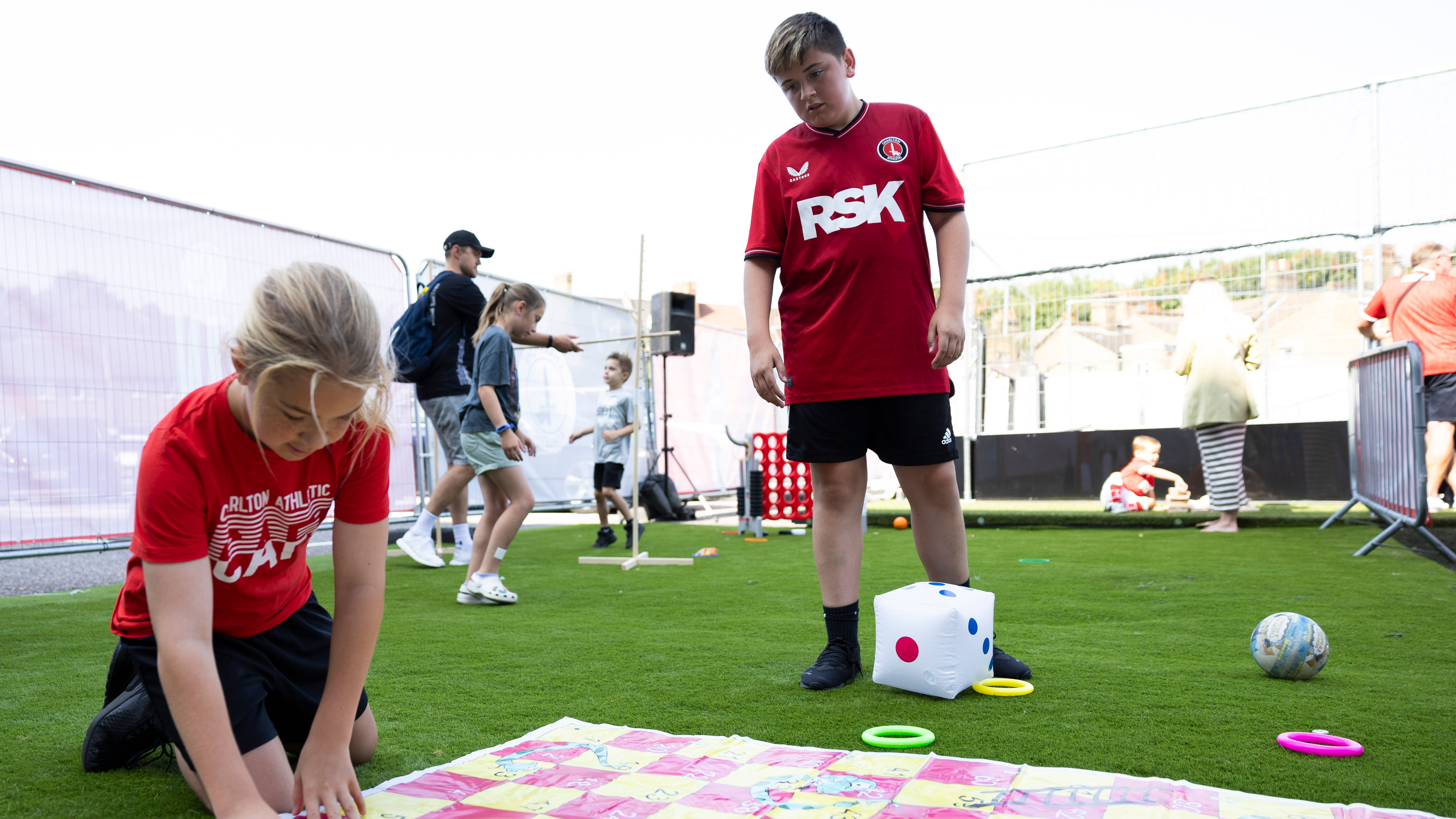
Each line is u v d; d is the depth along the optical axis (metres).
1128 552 4.92
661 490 8.55
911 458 2.28
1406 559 4.38
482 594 3.54
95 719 1.60
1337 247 7.80
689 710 1.98
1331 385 8.27
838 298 2.27
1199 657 2.41
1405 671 2.22
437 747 1.75
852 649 2.26
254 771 1.38
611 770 1.58
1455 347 5.34
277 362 1.05
